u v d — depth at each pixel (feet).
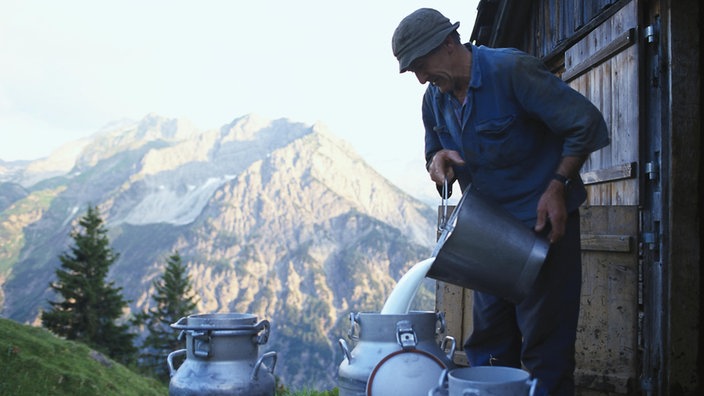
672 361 12.45
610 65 15.92
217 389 8.20
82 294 147.43
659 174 13.44
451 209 10.63
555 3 21.88
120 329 147.43
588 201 17.34
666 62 13.33
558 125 7.71
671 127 12.87
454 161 8.64
